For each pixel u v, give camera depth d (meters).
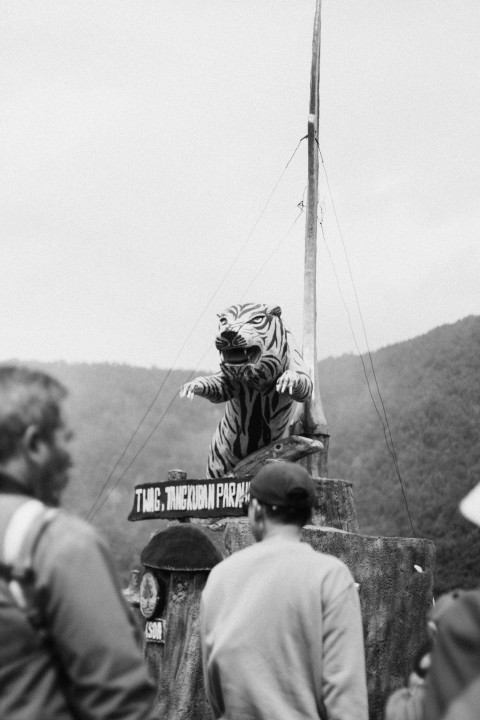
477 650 1.89
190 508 5.92
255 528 3.47
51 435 2.22
